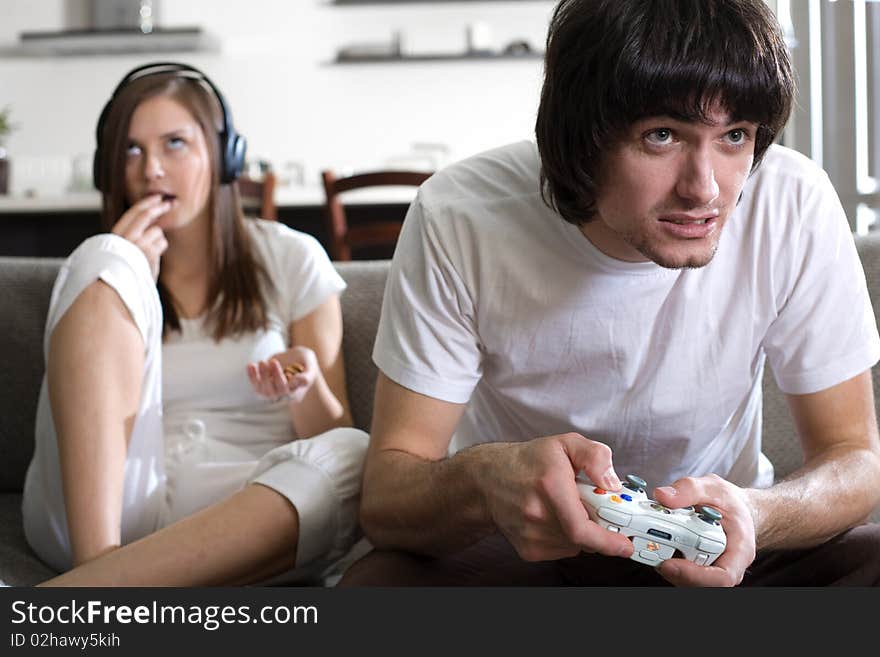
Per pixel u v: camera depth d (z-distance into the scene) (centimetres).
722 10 76
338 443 120
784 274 100
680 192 79
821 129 335
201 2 574
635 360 101
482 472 86
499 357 103
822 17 334
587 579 107
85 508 112
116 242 124
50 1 573
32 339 149
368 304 154
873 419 106
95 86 580
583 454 81
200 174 141
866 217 320
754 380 111
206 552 106
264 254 148
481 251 98
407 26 571
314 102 575
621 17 77
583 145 82
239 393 141
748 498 86
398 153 573
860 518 97
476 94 568
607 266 95
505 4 566
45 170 579
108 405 115
